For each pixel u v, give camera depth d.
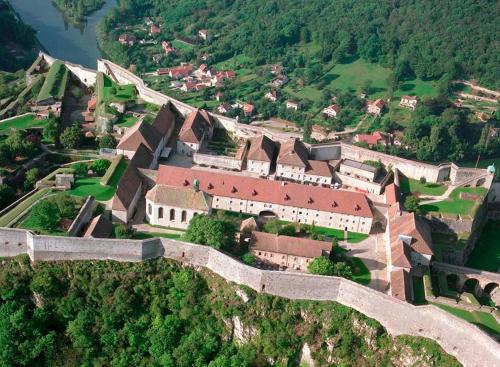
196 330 199.75
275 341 195.50
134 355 197.25
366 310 196.38
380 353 192.62
